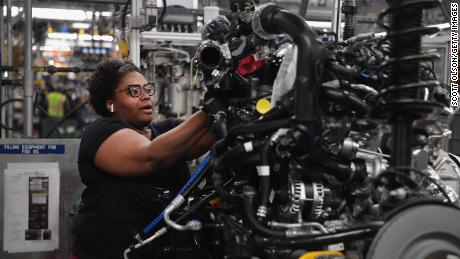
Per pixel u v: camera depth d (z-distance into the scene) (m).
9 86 4.59
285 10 1.48
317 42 1.41
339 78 1.46
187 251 1.92
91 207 2.16
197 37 3.39
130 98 2.23
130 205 2.09
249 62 1.61
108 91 2.27
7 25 4.51
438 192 1.64
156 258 1.95
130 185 2.10
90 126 2.23
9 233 2.96
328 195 1.56
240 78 1.61
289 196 1.52
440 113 1.69
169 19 3.54
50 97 8.12
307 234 1.39
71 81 9.76
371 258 1.24
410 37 1.34
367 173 1.53
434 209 1.29
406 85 1.33
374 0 4.55
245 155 1.49
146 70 3.64
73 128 7.77
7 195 2.95
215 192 1.71
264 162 1.42
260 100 1.57
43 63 9.38
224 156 1.49
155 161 1.92
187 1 3.63
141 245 1.85
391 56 1.38
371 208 1.54
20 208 2.97
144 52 3.64
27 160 2.96
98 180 2.12
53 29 7.98
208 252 1.92
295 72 1.43
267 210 1.55
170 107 3.70
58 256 3.02
